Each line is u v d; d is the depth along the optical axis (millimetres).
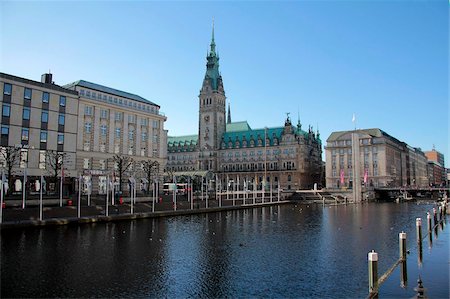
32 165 87312
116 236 52500
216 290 29844
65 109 95562
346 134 197250
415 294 28234
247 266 37250
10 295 27719
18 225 53719
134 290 29516
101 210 72312
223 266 37156
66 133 95312
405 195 177625
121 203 81312
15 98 85438
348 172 194750
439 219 77375
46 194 81438
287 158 194500
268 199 145625
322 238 54156
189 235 55812
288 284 31453
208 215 88688
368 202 157250
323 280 32625
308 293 29188
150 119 121250
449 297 27453
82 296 27875
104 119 106875
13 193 76812
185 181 152875
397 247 47156
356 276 33812
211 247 46688
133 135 115562
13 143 84312
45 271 33906
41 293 28266
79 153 98938
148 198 91688
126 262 37969
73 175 95125
